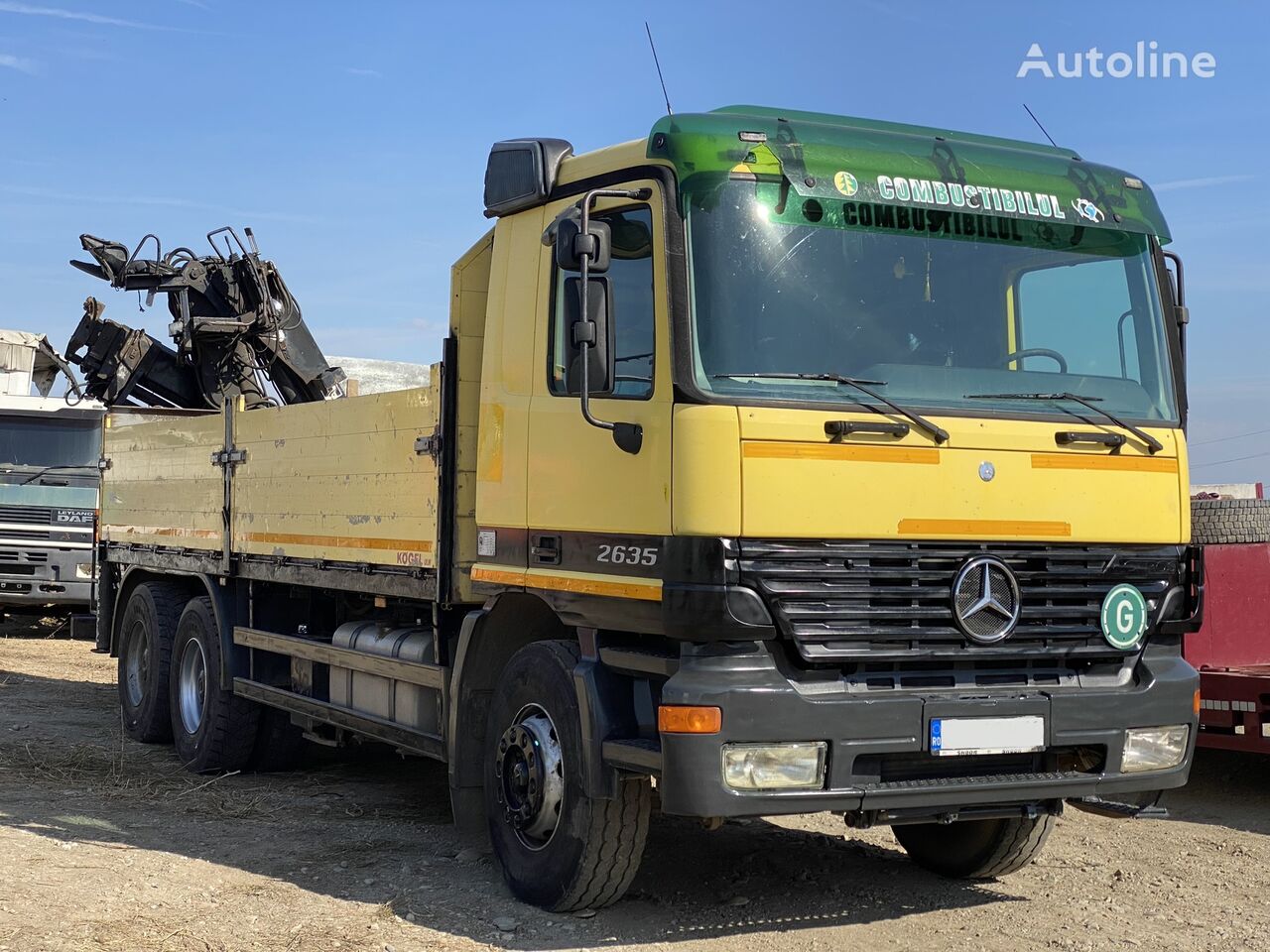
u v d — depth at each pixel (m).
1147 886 6.62
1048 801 5.81
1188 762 5.89
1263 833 7.81
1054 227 5.98
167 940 5.45
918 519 5.36
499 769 6.28
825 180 5.54
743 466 5.14
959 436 5.45
